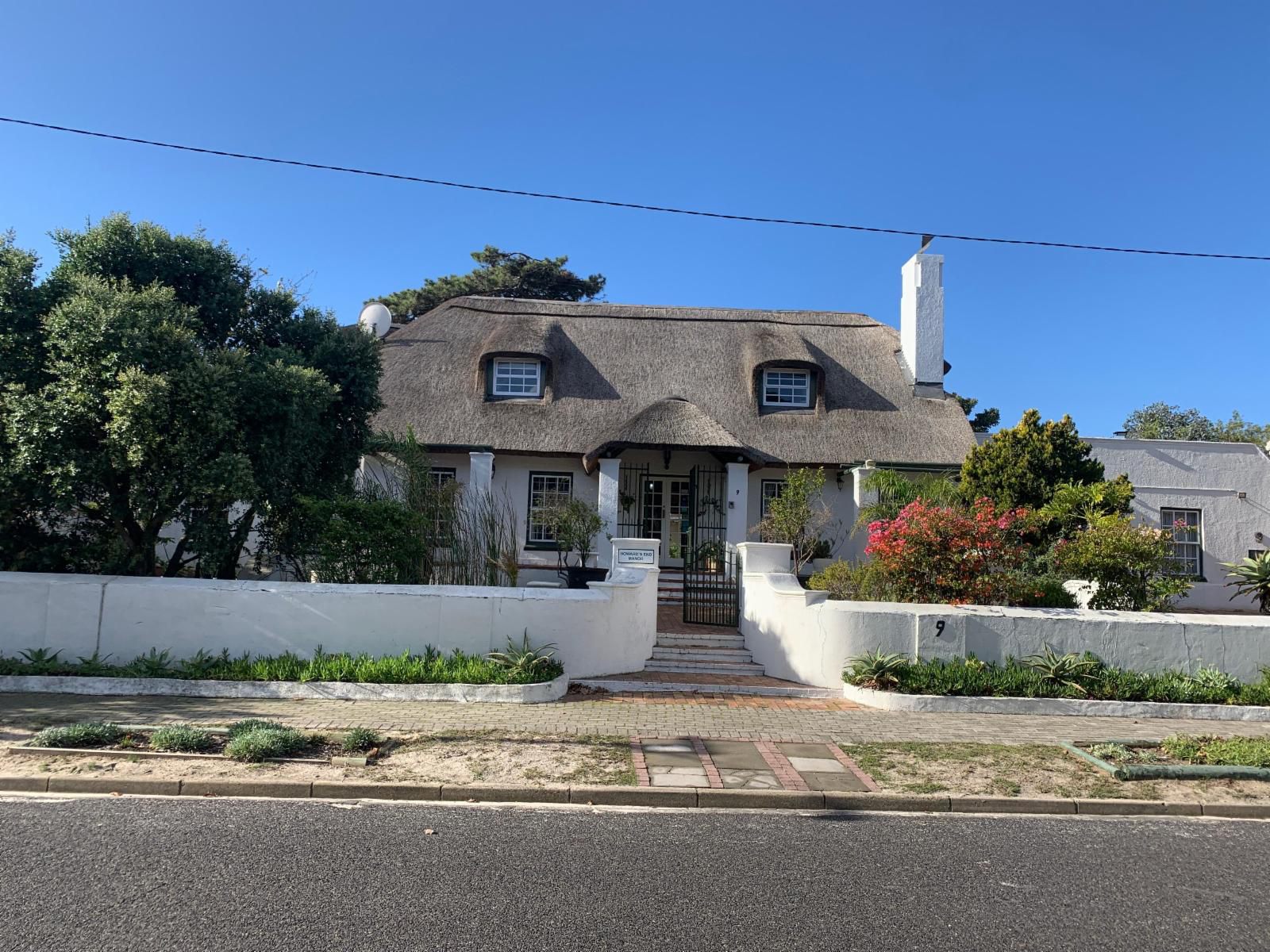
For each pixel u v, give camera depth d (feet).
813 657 40.06
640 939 15.69
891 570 42.88
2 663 34.81
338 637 37.45
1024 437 58.39
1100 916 17.54
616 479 62.75
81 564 40.70
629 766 26.48
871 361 76.79
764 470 68.59
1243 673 39.29
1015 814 24.66
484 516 51.08
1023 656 39.22
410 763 25.91
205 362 38.47
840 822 23.29
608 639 40.16
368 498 47.21
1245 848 22.18
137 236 43.01
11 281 38.09
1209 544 68.39
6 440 36.45
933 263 75.20
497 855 19.75
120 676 34.32
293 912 16.33
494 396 69.97
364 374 47.09
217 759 25.63
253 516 44.78
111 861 18.61
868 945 15.79
